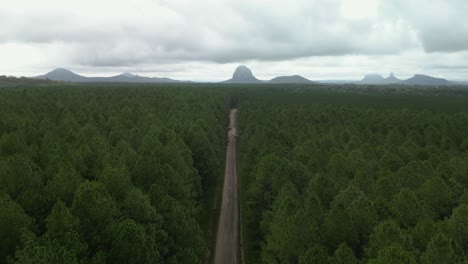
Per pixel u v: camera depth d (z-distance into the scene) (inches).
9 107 3789.4
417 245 1150.3
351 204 1306.6
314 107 5728.3
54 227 1046.4
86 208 1142.3
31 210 1213.1
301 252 1101.1
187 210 1509.6
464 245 1174.3
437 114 4785.9
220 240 1951.3
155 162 1646.2
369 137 3120.1
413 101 7396.7
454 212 1214.3
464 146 2839.6
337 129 3430.1
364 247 1170.6
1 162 1398.9
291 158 2175.2
